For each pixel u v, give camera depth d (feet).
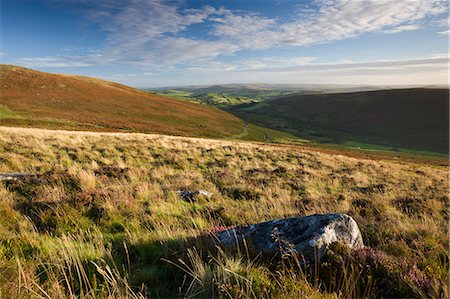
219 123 353.10
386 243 17.15
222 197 31.42
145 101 347.15
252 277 11.37
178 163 55.47
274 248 14.15
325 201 30.63
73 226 18.33
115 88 382.83
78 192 25.23
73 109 245.86
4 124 160.86
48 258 13.37
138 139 84.17
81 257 13.56
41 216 18.94
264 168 61.41
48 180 28.30
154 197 26.55
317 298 10.28
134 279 12.58
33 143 55.67
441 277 11.86
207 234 16.69
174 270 13.80
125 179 36.04
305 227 14.88
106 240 16.51
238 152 82.58
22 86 256.93
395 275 11.94
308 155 94.68
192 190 32.60
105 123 220.84
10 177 28.19
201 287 11.59
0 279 10.39
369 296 11.08
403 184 57.62
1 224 17.10
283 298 10.35
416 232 18.71
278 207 26.99
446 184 62.49
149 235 17.02
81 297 10.10
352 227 15.20
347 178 55.72
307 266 12.84
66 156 49.29
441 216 28.45
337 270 12.48
